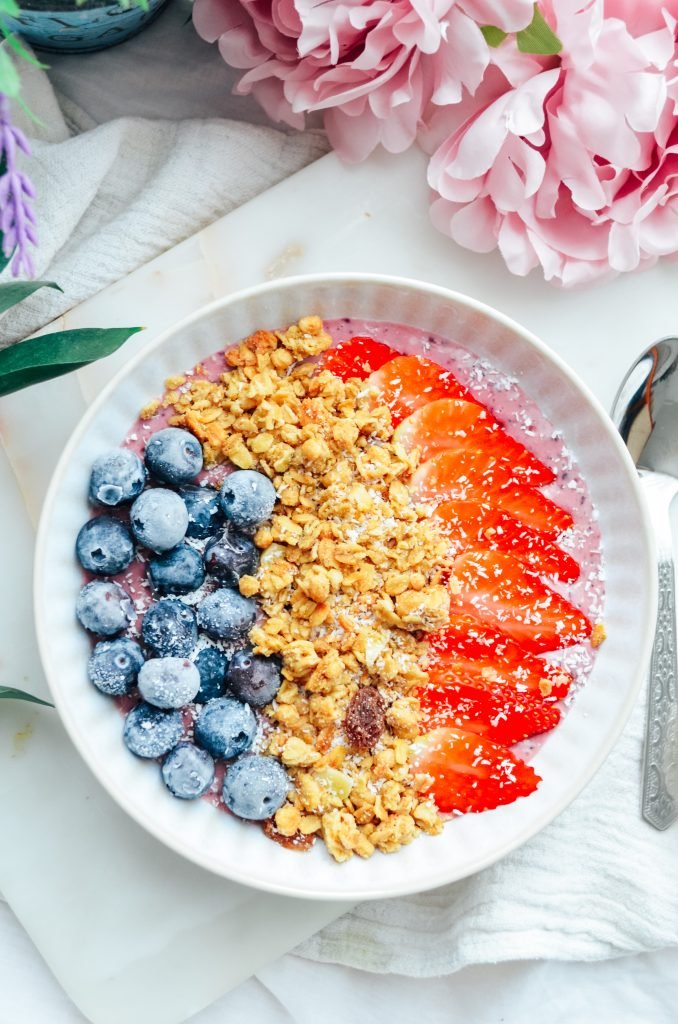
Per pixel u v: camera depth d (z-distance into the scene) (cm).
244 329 45
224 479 44
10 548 47
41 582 43
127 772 44
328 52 45
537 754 45
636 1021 51
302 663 43
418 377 46
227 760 44
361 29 44
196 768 43
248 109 51
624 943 49
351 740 44
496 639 45
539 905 48
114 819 47
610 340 48
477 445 45
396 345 46
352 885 43
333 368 45
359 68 45
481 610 45
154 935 47
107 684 43
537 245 46
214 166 48
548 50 44
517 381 46
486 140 45
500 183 46
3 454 47
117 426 44
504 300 48
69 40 48
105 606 43
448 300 44
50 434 47
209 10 46
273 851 44
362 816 44
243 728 43
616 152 45
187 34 50
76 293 48
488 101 47
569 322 48
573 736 45
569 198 47
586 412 45
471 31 44
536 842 48
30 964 49
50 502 43
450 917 49
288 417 45
